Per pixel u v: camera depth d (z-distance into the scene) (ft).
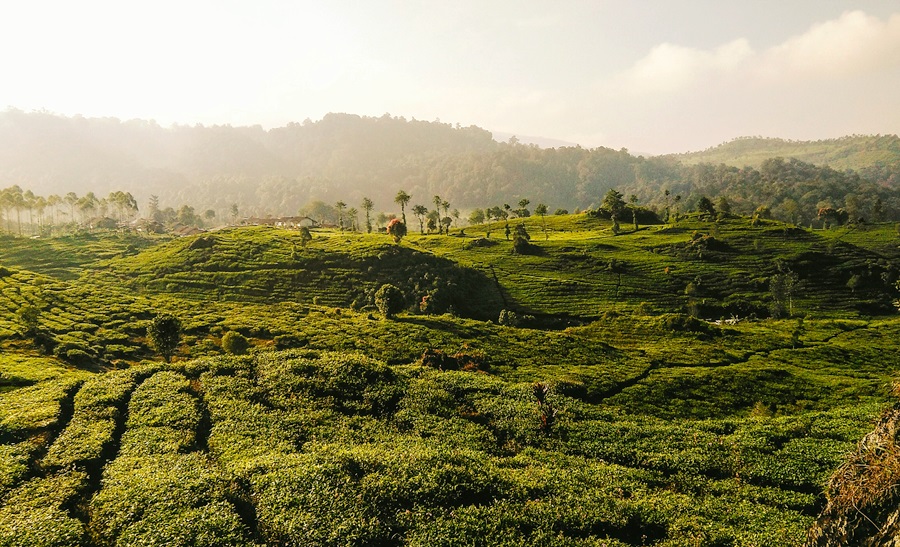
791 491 106.01
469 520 87.56
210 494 94.07
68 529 84.23
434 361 214.90
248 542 80.59
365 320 317.63
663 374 221.25
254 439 120.98
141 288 464.24
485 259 578.25
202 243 564.30
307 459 106.11
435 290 447.42
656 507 96.22
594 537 85.71
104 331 300.81
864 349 276.41
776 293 442.50
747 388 205.05
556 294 480.64
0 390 179.32
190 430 126.21
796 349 275.80
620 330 318.04
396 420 139.44
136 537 82.23
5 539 81.35
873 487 53.21
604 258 561.43
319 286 466.29
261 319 327.88
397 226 553.23
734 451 125.18
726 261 539.70
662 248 589.73
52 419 133.69
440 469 102.83
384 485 96.27
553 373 215.51
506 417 146.30
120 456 113.09
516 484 101.60
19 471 104.58
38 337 271.28
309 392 151.12
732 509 97.09
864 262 519.19
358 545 80.23
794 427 140.05
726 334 306.76
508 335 281.33
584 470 114.93
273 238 606.96
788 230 608.19
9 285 373.61
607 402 189.88
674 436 137.18
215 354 276.00
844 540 55.16
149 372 168.86
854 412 152.97
